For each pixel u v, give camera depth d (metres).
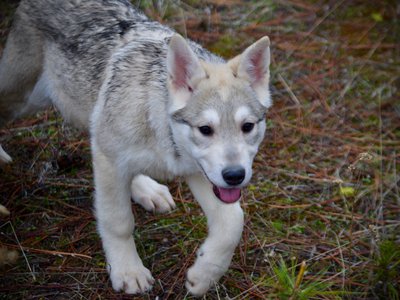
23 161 1.77
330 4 2.39
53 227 1.60
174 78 1.37
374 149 1.85
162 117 1.40
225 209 1.42
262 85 1.41
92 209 1.65
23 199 1.67
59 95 1.61
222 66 1.41
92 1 1.58
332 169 1.79
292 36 2.22
